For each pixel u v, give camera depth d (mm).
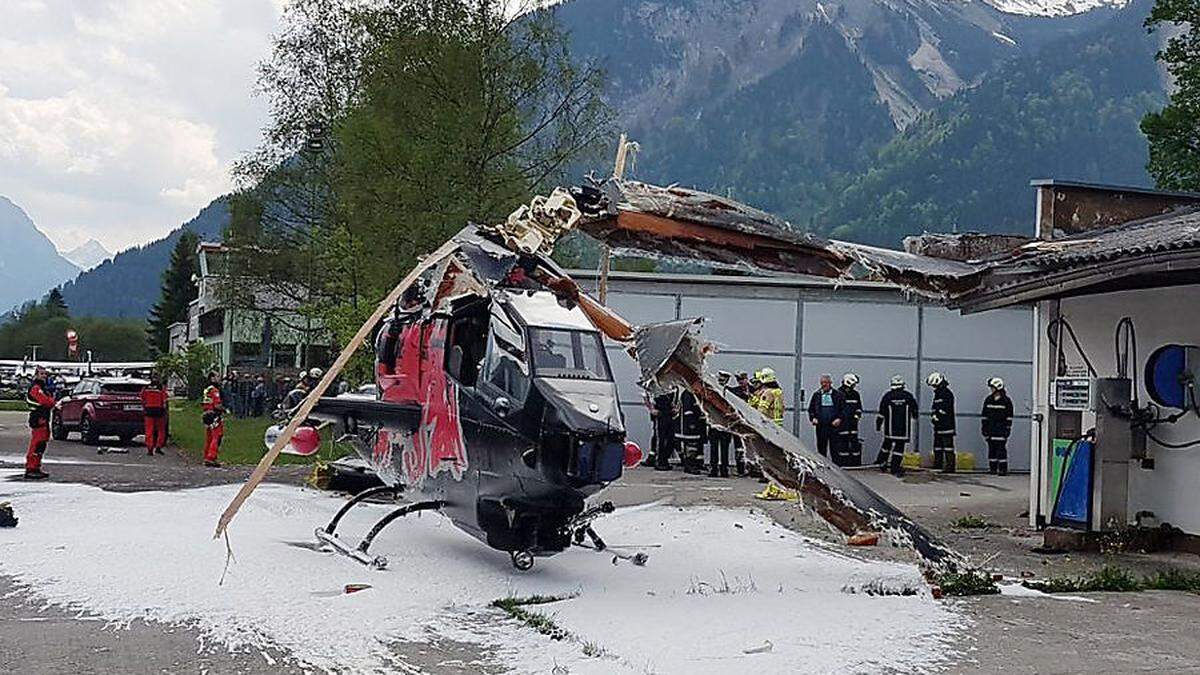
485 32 32062
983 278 10555
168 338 101312
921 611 8883
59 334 122312
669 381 9375
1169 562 12141
